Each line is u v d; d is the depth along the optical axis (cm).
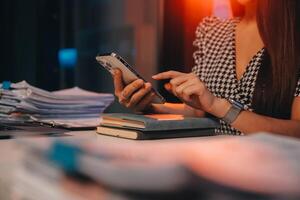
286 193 30
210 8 250
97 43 329
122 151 40
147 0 290
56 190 39
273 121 123
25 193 46
